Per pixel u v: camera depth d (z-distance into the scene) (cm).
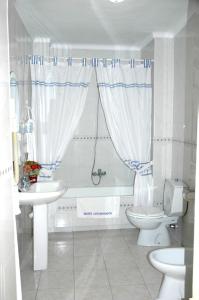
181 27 336
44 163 366
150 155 392
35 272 284
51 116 366
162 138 380
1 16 155
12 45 253
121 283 264
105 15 302
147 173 385
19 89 284
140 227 337
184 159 338
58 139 370
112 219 393
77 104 372
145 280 269
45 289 254
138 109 375
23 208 308
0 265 142
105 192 432
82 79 371
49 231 386
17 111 261
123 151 381
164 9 288
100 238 367
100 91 369
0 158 145
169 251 234
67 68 364
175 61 361
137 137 379
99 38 379
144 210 342
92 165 435
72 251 330
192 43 304
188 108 321
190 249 232
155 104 373
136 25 333
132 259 311
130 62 368
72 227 389
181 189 332
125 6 280
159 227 346
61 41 389
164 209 364
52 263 302
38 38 370
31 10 285
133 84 371
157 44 362
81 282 266
